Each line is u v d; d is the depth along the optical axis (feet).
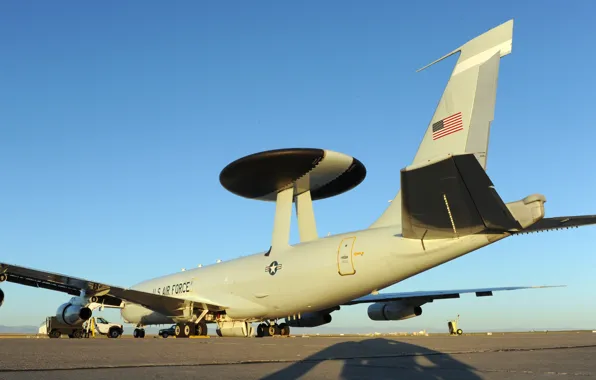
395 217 55.06
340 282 56.85
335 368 20.67
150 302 71.56
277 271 64.75
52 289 76.28
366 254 54.03
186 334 73.05
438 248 46.78
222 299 73.00
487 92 45.21
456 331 83.61
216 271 76.64
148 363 22.40
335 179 67.56
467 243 44.47
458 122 46.55
